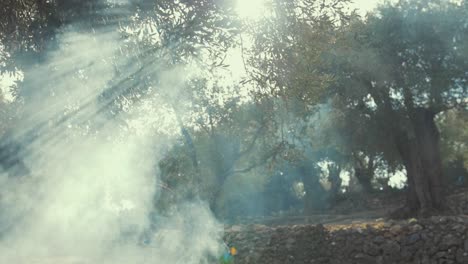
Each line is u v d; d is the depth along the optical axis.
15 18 4.96
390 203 44.66
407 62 24.64
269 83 6.48
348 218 33.50
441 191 27.28
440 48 24.22
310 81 6.52
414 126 26.98
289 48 6.19
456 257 12.38
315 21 6.16
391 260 12.97
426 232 12.89
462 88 25.14
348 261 13.31
